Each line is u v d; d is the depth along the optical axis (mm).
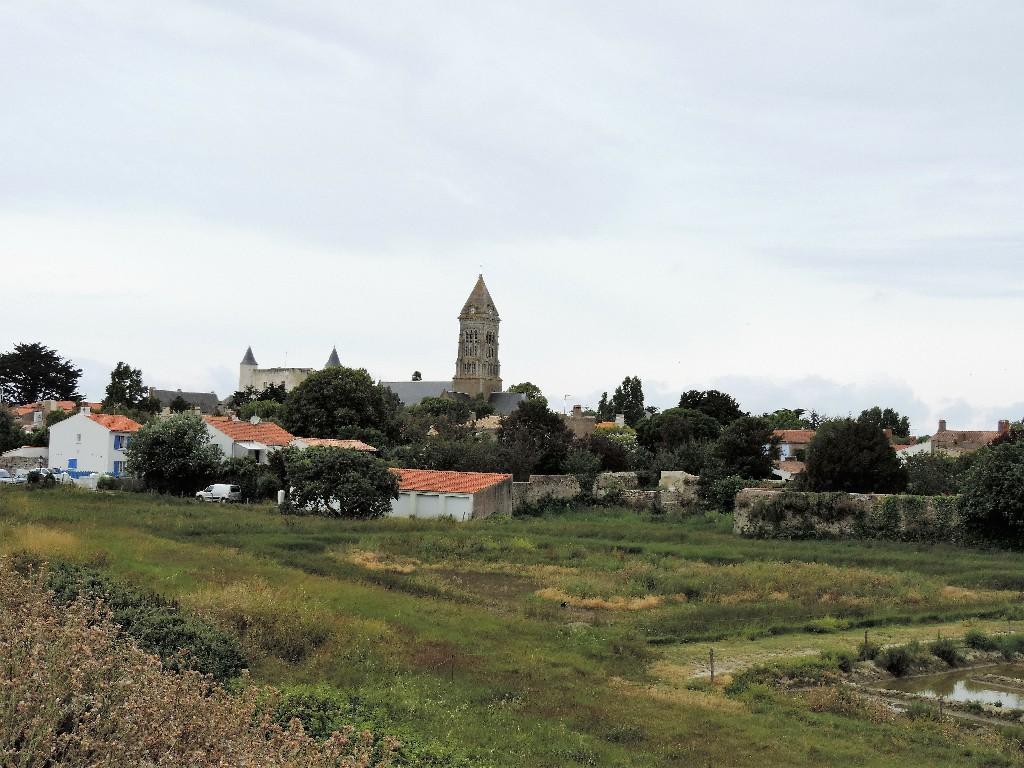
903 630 32312
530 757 17438
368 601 30266
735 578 39750
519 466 76562
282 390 147750
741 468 79000
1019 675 27484
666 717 21328
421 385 173750
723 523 60188
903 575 41531
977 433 117000
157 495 61062
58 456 83500
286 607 26156
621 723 20578
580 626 30984
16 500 48594
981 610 35375
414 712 19156
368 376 105500
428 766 15336
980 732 21547
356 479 57125
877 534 53031
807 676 26141
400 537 46844
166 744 10398
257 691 17312
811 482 61625
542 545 48219
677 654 28391
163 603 22406
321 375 101938
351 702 18562
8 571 19281
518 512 66562
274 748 11492
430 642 26078
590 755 17859
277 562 37531
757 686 24469
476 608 32531
